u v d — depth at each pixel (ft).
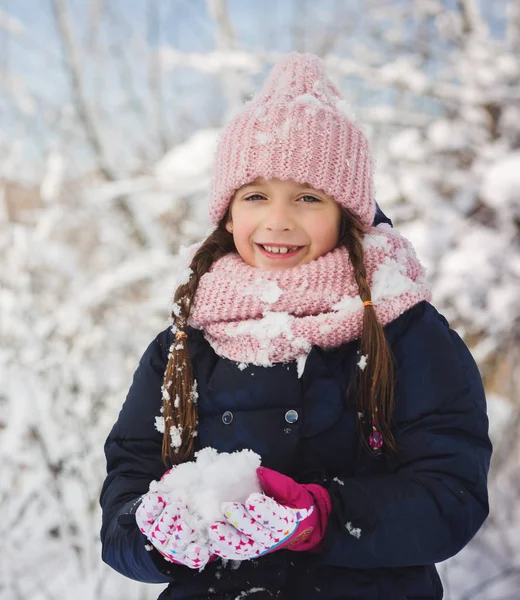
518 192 13.14
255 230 5.18
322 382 4.70
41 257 15.74
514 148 15.47
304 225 5.11
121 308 15.79
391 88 16.24
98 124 18.90
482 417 4.64
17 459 11.54
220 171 5.45
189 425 4.83
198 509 3.88
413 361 4.68
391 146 15.43
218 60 16.85
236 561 4.49
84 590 10.22
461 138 15.48
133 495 4.92
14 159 17.48
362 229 5.25
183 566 4.50
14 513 11.37
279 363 4.79
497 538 12.17
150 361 5.42
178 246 16.53
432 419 4.52
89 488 11.47
